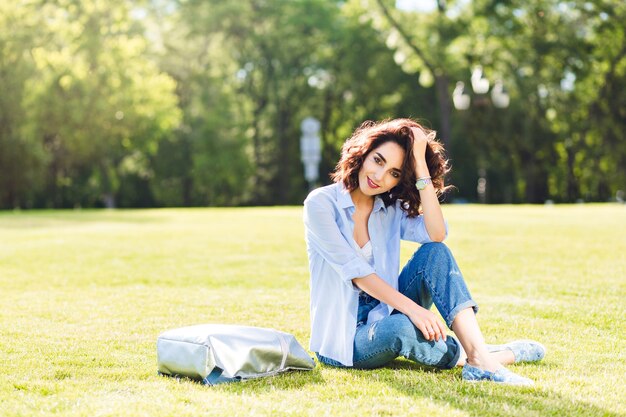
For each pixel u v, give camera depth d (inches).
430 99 1780.3
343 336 158.4
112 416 122.0
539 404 129.7
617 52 1497.3
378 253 161.2
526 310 232.8
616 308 235.3
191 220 759.1
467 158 1862.7
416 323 149.3
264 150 1914.4
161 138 1761.8
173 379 147.8
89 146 1509.6
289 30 1768.0
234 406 127.6
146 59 1686.8
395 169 157.4
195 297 268.8
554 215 738.2
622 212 785.6
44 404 129.3
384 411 124.6
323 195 160.6
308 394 136.0
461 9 1385.3
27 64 1457.9
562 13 1421.0
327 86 1831.9
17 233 589.3
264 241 488.7
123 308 243.0
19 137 1472.7
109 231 588.1
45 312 234.7
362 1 1396.4
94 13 1521.9
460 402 130.5
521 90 1403.8
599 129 1568.7
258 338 150.3
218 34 1785.2
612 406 129.8
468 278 312.2
